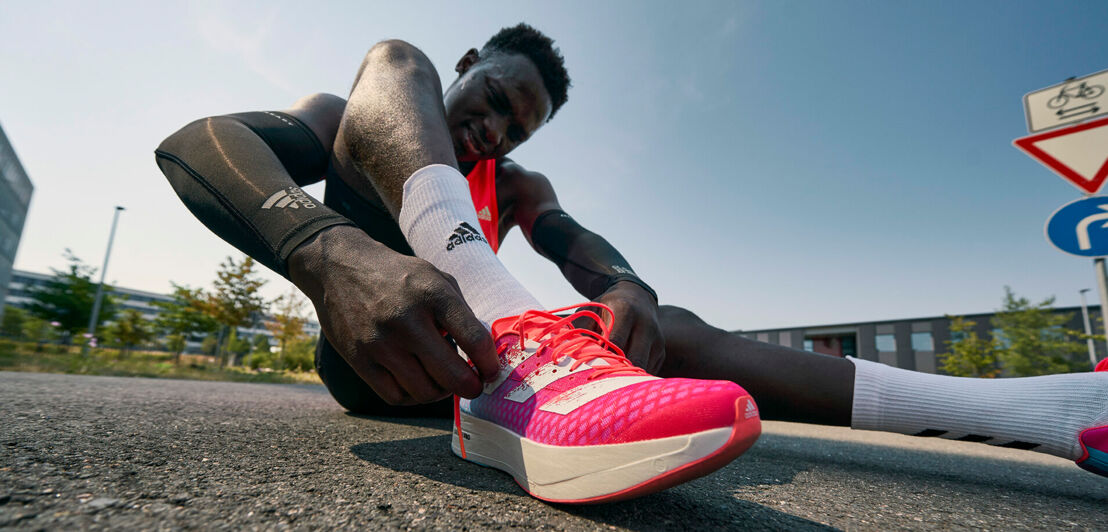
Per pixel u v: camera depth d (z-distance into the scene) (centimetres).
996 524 82
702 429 60
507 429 88
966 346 2103
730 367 137
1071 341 1983
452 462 99
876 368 129
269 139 133
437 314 76
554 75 206
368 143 109
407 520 60
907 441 249
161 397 206
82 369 576
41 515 49
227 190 95
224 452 89
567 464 71
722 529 67
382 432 136
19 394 175
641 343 118
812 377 130
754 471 124
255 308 1503
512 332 93
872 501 95
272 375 967
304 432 124
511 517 66
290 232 85
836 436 268
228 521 53
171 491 62
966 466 158
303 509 60
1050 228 393
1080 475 149
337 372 166
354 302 78
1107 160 373
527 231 207
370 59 128
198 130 112
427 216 101
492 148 194
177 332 2053
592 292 154
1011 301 2094
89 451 80
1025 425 114
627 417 67
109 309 2358
